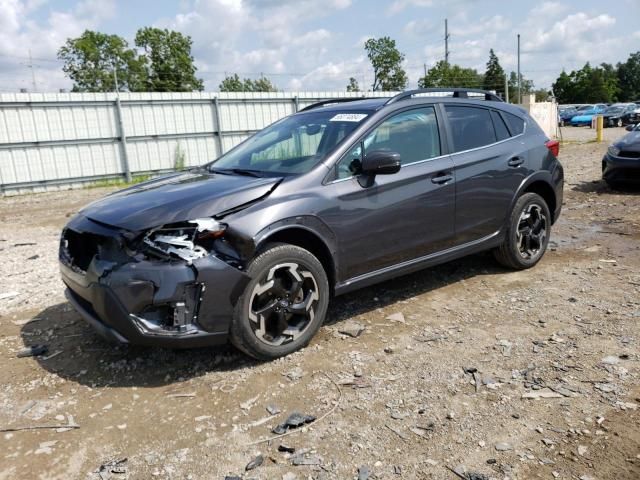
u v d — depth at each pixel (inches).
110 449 114.5
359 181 164.7
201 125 802.8
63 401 134.3
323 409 125.3
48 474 107.3
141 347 161.5
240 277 138.9
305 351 154.8
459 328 167.0
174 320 134.6
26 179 677.9
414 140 183.3
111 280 134.6
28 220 449.7
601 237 271.0
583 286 199.0
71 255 156.0
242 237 139.7
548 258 238.4
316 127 183.6
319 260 163.3
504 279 211.8
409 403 126.1
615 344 150.5
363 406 125.8
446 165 186.5
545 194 230.4
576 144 927.7
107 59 2539.4
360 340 161.2
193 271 134.0
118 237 137.1
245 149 199.3
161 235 136.9
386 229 171.0
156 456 111.4
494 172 200.8
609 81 3914.9
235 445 114.0
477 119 205.3
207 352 156.6
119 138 740.0
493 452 107.6
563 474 100.3
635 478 98.2
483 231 201.5
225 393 134.6
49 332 177.5
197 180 170.7
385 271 174.7
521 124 221.1
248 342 143.3
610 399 123.7
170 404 131.0
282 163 173.3
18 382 144.6
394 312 182.4
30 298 213.8
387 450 109.7
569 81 3737.7
